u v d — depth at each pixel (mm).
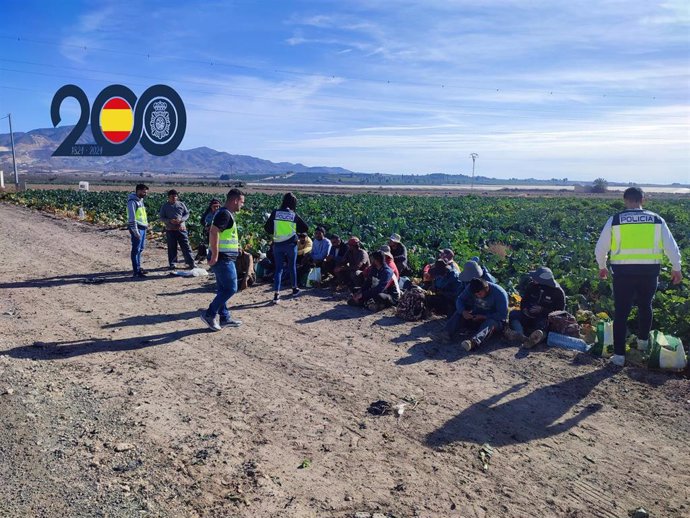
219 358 7266
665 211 36531
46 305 9930
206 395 6059
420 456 4855
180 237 13273
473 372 6840
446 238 18625
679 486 4445
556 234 23406
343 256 11938
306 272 11914
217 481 4387
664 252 7258
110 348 7562
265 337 8219
